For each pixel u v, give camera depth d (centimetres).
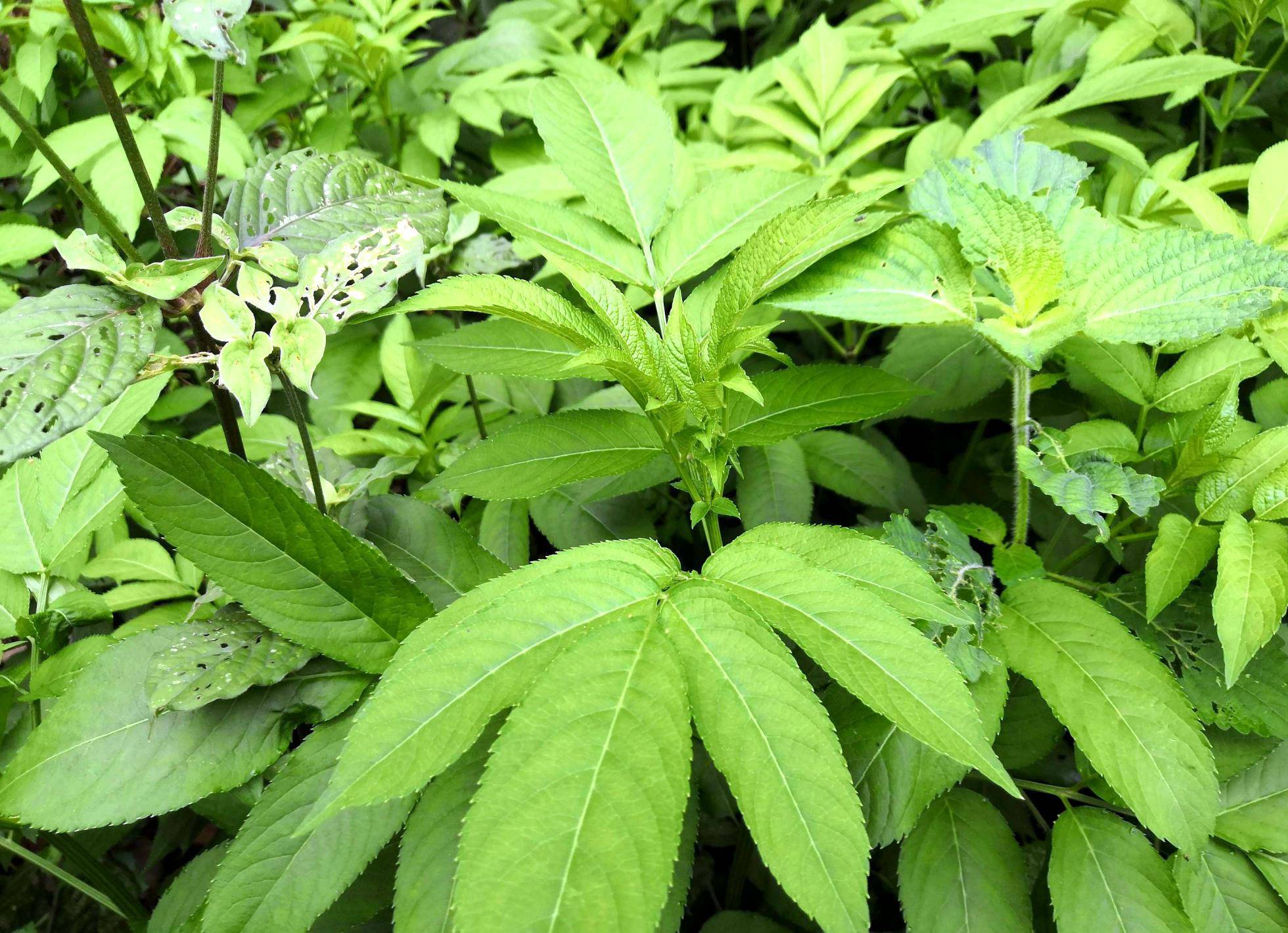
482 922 29
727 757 33
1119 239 47
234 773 44
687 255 50
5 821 49
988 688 45
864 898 31
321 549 45
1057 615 46
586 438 49
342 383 82
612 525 62
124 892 56
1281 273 43
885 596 39
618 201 50
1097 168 76
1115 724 42
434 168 92
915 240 47
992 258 45
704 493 46
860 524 69
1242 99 73
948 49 90
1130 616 50
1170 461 51
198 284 43
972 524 51
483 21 140
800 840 32
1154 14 72
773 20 124
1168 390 52
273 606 45
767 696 34
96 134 72
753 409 50
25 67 77
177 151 77
